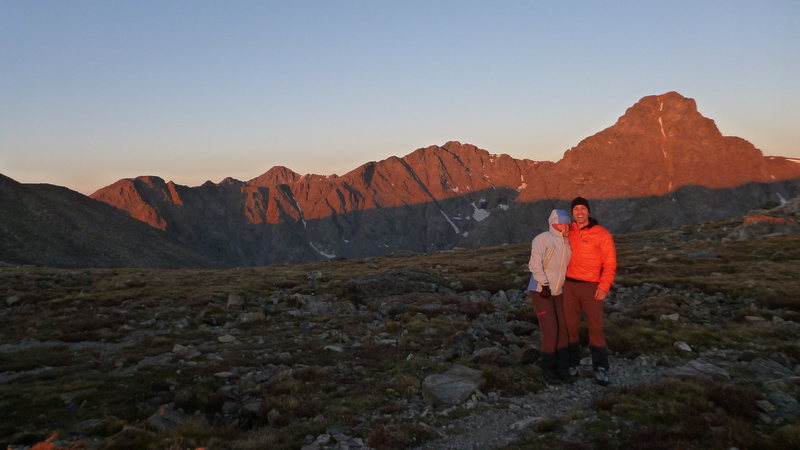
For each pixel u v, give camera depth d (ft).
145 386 40.42
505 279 118.11
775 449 21.83
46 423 32.27
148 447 26.43
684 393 30.42
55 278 142.31
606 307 65.21
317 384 39.29
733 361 40.34
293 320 77.10
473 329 56.75
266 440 27.96
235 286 123.03
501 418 30.81
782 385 31.68
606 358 35.55
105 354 54.60
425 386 35.70
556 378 36.73
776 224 190.90
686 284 86.38
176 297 103.96
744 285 79.30
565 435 26.58
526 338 53.36
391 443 26.91
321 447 27.27
